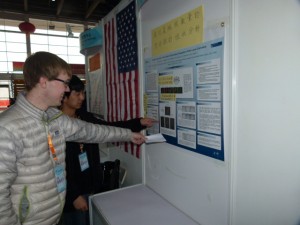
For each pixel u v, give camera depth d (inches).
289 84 31.9
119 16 77.1
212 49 40.0
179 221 48.3
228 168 38.8
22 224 39.4
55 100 40.5
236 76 36.1
